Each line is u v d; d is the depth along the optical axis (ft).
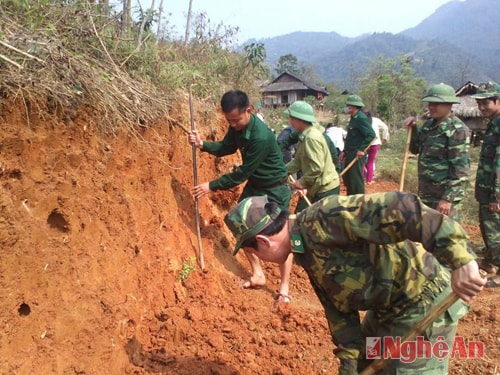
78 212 10.03
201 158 18.12
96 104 10.82
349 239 7.02
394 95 122.01
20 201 8.74
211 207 18.16
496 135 18.06
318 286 7.97
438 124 17.26
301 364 11.96
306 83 173.06
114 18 13.89
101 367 9.68
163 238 13.48
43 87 9.29
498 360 12.82
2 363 7.98
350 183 26.99
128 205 11.89
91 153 10.61
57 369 8.79
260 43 27.50
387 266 7.44
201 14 24.77
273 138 14.23
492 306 15.78
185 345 11.62
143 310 11.75
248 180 15.03
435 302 7.77
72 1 12.34
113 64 12.55
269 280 17.06
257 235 7.51
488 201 18.44
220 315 13.11
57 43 10.30
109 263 10.77
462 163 16.89
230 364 11.14
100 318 9.98
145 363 10.69
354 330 8.16
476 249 22.77
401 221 6.66
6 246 8.27
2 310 8.13
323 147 17.76
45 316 8.91
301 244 7.36
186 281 13.80
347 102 26.55
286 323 13.67
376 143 39.55
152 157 13.66
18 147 8.69
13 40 9.54
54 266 9.29
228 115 13.17
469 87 109.70
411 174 42.01
